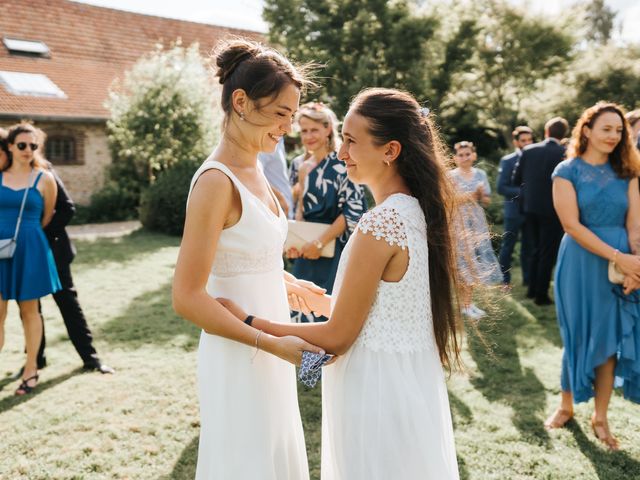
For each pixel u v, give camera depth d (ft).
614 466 8.82
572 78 53.11
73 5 56.70
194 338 15.67
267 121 5.27
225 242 5.31
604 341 9.36
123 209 49.78
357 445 5.09
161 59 45.34
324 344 5.10
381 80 50.60
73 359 14.07
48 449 9.57
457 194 5.59
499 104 60.64
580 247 9.53
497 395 11.66
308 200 11.68
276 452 5.73
